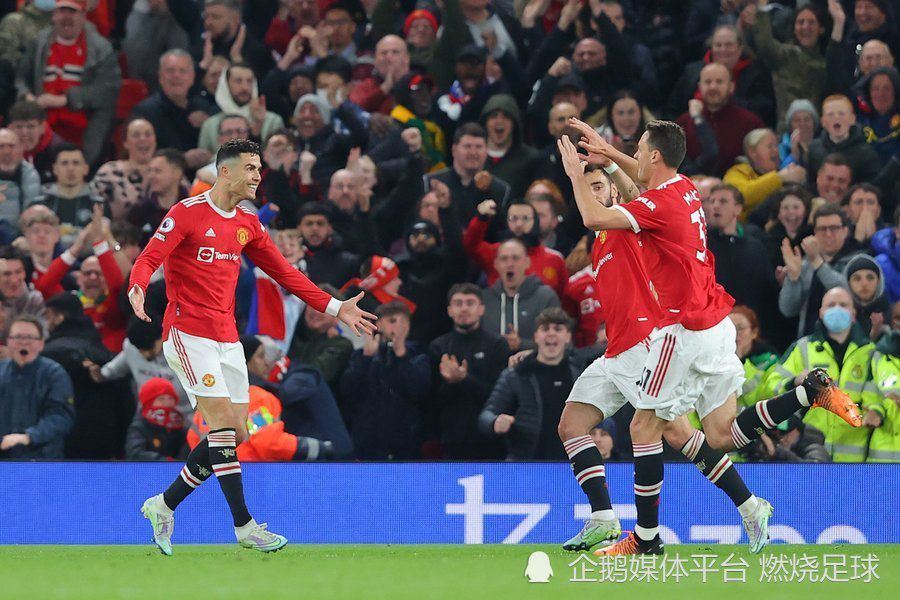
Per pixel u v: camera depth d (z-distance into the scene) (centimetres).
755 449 2908
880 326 3111
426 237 3366
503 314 3247
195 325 2311
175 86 3931
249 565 2189
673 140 2195
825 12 4125
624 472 2747
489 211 3356
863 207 3447
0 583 1936
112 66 4156
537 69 4084
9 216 3650
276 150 3541
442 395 3050
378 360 3070
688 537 2738
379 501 2748
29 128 3812
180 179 3656
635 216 2153
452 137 3972
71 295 3167
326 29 4184
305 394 2942
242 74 3906
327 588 1861
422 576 2027
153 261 2259
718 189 3334
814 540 2739
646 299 2311
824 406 2280
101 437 3100
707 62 4141
